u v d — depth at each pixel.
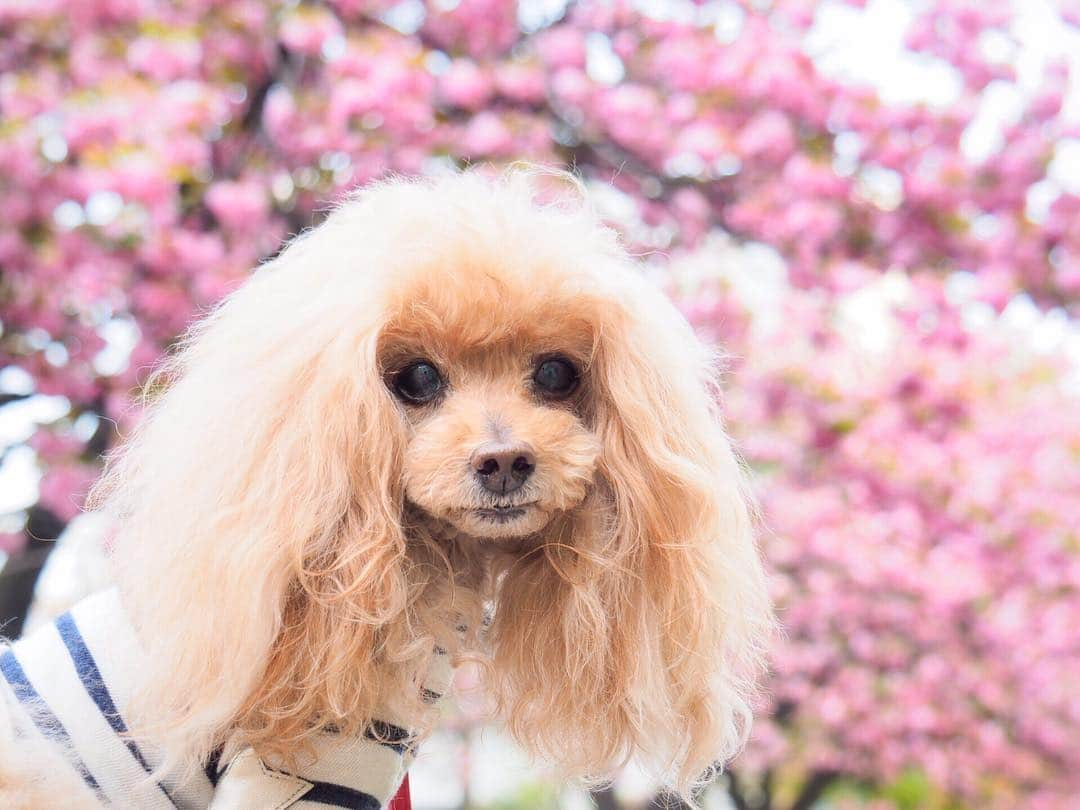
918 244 6.09
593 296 2.06
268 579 1.90
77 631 2.14
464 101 5.50
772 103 5.89
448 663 2.22
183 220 5.50
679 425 2.12
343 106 5.21
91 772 2.02
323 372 1.94
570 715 2.18
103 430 5.46
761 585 2.26
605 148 6.02
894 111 6.01
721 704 2.20
